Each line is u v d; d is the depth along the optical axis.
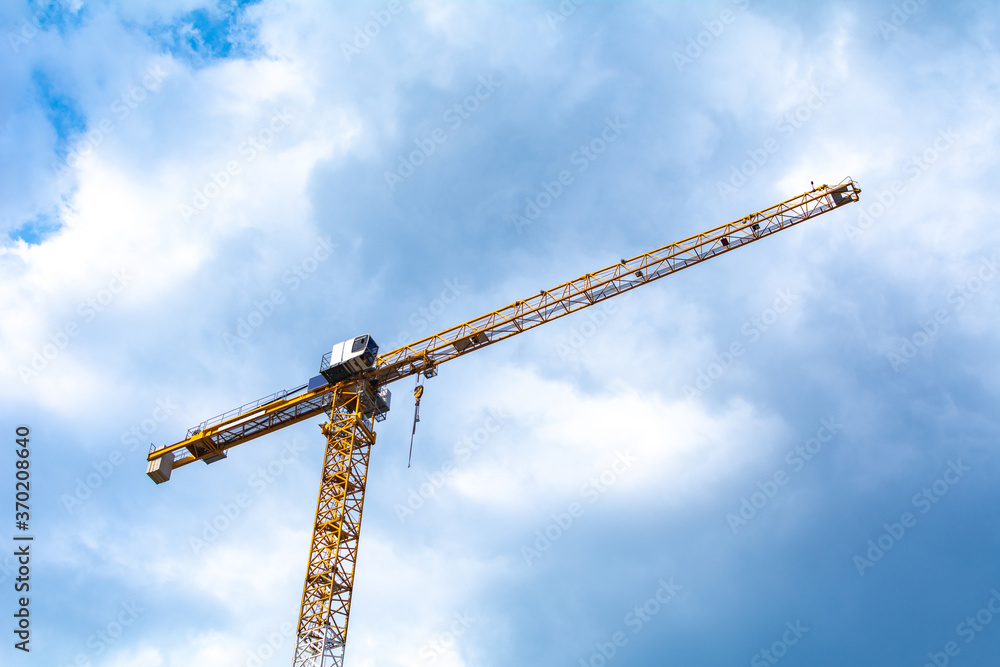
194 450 94.19
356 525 79.88
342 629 74.12
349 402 86.94
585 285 91.31
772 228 92.06
